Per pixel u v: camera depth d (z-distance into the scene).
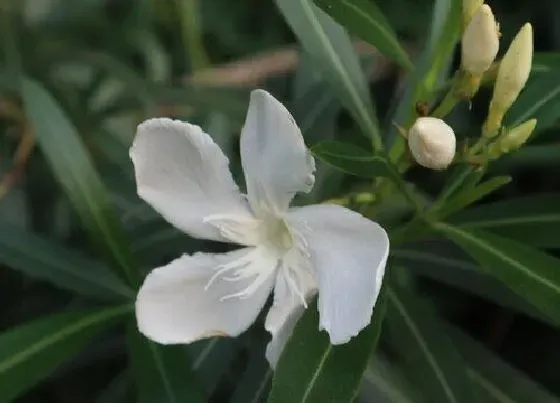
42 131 0.34
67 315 0.33
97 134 0.43
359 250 0.30
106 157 0.43
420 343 0.34
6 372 0.32
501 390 0.36
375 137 0.34
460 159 0.32
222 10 0.46
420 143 0.30
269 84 0.44
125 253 0.34
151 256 0.37
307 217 0.30
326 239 0.30
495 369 0.36
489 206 0.34
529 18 0.42
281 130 0.30
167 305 0.31
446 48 0.33
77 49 0.44
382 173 0.31
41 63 0.44
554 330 0.41
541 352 0.41
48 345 0.33
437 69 0.33
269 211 0.31
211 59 0.47
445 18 0.34
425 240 0.35
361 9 0.33
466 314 0.42
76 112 0.43
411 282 0.39
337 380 0.30
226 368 0.35
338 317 0.29
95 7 0.46
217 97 0.41
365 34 0.33
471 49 0.31
